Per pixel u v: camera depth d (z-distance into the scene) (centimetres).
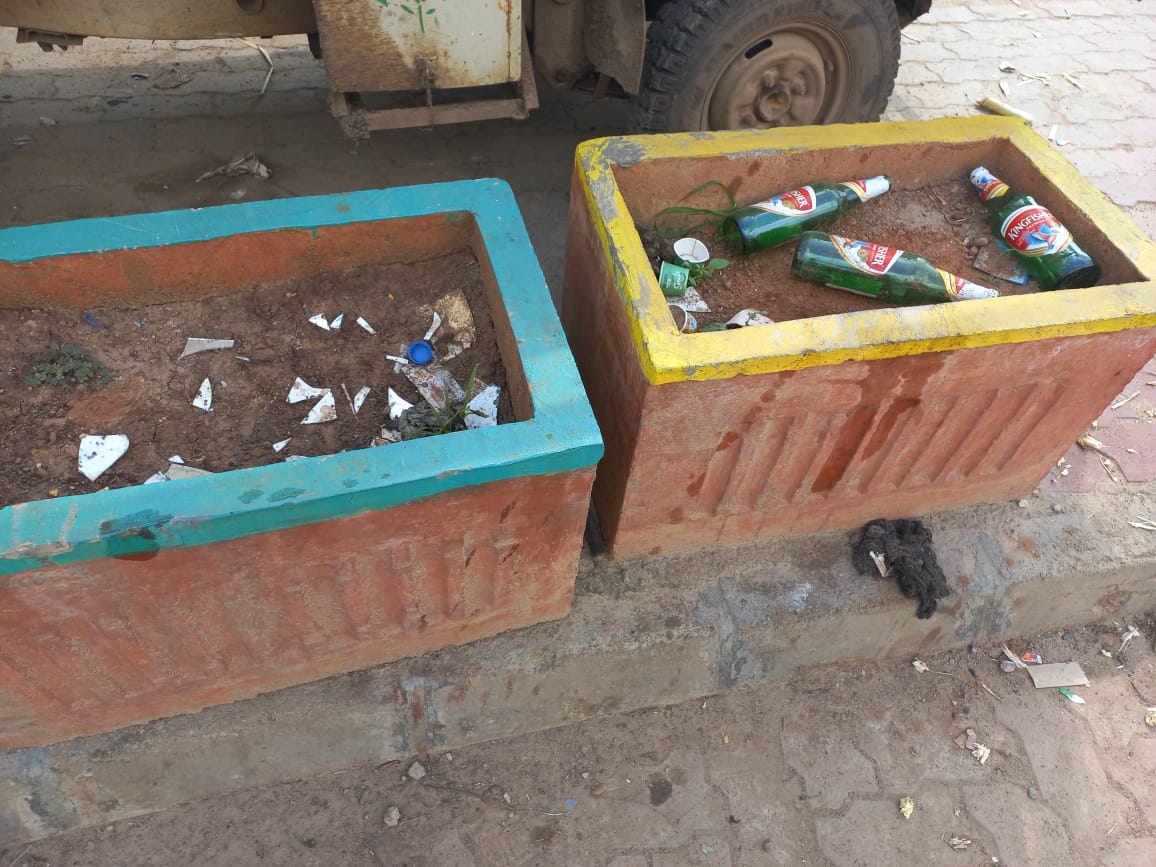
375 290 204
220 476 143
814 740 238
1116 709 253
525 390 169
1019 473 245
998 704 250
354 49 257
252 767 212
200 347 190
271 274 198
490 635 218
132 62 395
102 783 200
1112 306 187
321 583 170
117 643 165
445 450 151
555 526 178
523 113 296
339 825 215
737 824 222
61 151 343
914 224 231
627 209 199
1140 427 285
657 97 311
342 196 194
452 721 221
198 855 208
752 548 240
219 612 168
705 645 228
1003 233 221
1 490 162
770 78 326
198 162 345
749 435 192
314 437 177
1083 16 519
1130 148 413
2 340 182
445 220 197
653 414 178
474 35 261
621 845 216
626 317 180
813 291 214
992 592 246
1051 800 234
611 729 236
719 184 219
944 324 179
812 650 242
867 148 223
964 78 452
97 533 134
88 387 181
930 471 232
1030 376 199
